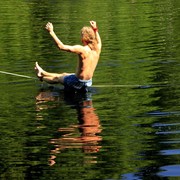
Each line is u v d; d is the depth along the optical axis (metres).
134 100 17.80
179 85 19.44
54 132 14.84
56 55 27.14
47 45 30.48
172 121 15.35
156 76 21.09
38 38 33.34
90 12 45.19
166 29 34.12
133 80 20.69
